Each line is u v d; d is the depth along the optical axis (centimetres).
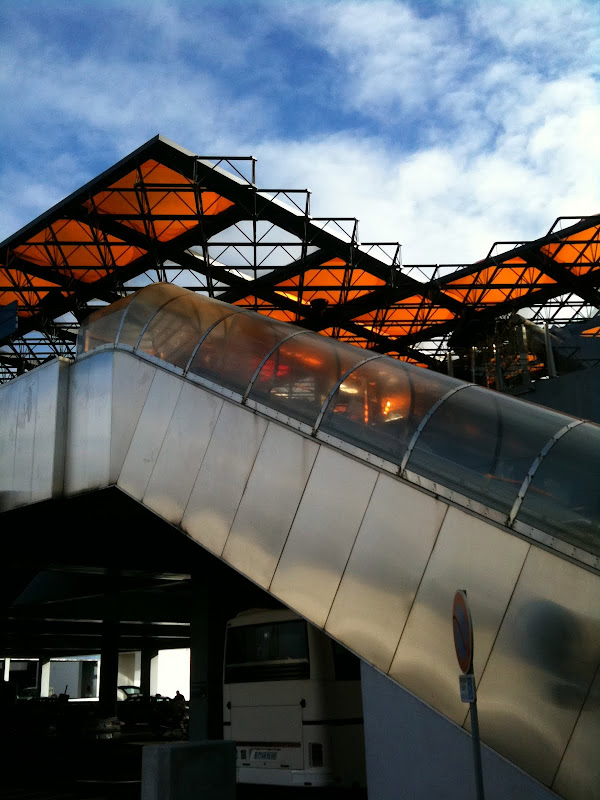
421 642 805
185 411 1202
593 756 657
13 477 1538
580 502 733
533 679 712
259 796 1183
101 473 1332
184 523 1138
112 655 4075
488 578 771
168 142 2456
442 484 844
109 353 1390
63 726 3034
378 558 873
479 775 604
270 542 1001
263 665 1245
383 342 4166
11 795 1336
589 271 3303
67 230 2917
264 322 1218
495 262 3109
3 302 3578
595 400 1697
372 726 824
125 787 1427
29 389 1551
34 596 3083
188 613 3847
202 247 2930
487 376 2041
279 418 1050
